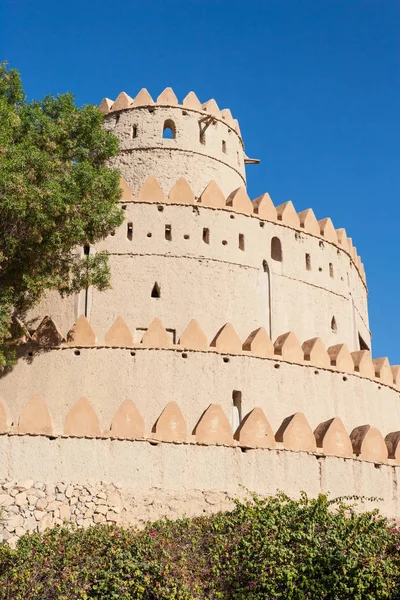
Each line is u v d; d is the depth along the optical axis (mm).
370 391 29500
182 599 15219
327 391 28266
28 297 25734
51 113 26203
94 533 18531
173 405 22297
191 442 21969
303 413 26297
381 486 23844
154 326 27141
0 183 21766
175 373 26609
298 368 28047
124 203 30594
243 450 22453
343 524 17109
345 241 35188
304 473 22766
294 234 32812
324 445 23344
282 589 15281
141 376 26469
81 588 15750
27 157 22562
